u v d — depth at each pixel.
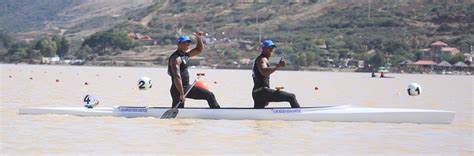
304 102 114.88
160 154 50.62
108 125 65.88
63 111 73.69
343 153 52.16
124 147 53.31
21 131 61.03
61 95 119.25
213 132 62.16
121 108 72.88
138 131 62.16
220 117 71.44
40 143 54.47
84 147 53.00
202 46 74.00
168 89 150.75
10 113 76.25
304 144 56.12
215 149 53.06
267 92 72.31
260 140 57.91
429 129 66.12
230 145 55.03
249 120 70.81
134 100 108.75
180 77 72.38
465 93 158.25
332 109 71.06
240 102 108.12
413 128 66.62
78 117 71.88
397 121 70.38
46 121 68.44
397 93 154.62
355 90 169.88
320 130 64.38
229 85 186.50
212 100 72.88
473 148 55.03
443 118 70.25
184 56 73.06
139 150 52.16
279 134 61.50
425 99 126.88
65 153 50.38
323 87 187.88
